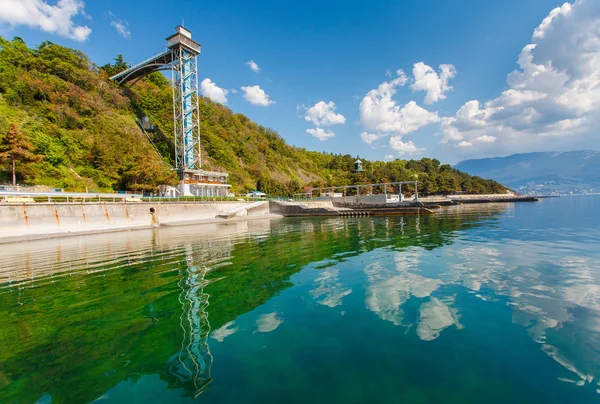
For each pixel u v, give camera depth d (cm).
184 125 5859
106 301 865
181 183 5250
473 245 1634
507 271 1075
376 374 472
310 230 2823
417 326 645
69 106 5162
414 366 493
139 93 7388
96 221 3061
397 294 854
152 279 1102
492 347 548
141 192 4394
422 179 10250
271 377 472
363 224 3381
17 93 4538
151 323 698
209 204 4603
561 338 577
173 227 3425
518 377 456
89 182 4081
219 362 521
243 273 1156
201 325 680
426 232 2333
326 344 575
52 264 1434
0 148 3094
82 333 654
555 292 841
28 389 458
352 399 413
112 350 575
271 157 10269
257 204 5419
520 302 771
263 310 761
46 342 614
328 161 13775
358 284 964
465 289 883
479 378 456
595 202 7400
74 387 461
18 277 1188
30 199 2634
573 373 464
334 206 6141
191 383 462
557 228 2303
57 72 5750
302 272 1148
